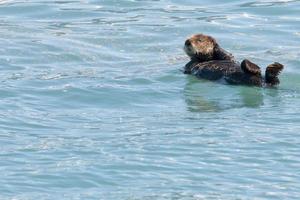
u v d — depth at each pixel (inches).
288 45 1850.4
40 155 1226.6
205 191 1107.3
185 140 1278.3
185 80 1592.0
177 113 1409.9
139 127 1342.3
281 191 1107.3
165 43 1873.8
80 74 1642.5
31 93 1514.5
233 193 1101.7
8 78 1605.6
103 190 1112.8
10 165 1187.3
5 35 1902.1
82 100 1486.2
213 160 1203.9
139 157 1216.2
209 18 2033.7
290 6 2105.1
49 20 2036.2
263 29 1955.0
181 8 2123.5
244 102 1459.2
